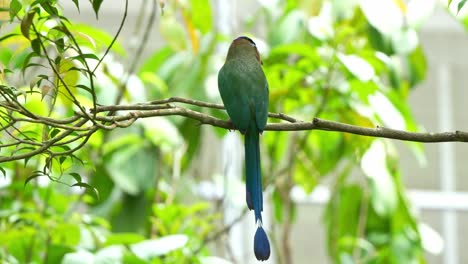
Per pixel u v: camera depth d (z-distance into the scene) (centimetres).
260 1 1184
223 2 1488
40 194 1060
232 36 1355
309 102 1124
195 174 1356
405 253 1202
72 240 955
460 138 654
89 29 927
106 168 1130
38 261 980
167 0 1094
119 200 1166
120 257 872
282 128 683
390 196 1153
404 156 1692
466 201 1689
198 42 1109
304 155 1271
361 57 1089
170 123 1147
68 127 602
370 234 1255
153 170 1163
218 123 746
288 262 1266
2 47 854
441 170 1702
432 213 1689
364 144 1151
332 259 1276
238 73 789
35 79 597
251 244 1528
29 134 839
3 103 615
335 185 1283
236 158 1554
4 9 579
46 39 584
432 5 1117
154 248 881
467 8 995
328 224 1284
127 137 1133
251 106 767
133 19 1581
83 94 964
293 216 1311
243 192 1229
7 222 976
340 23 1135
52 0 582
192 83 1196
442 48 1702
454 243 1686
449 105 1709
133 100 1057
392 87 1188
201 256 1037
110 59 1041
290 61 1307
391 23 1080
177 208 1067
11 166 1042
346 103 1111
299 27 1182
